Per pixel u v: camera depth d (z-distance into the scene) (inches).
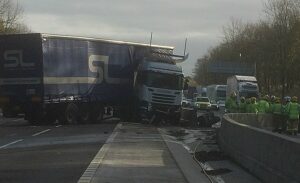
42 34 1183.6
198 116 1408.7
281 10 2960.1
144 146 766.5
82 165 562.3
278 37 2962.6
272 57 3078.2
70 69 1254.9
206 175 535.8
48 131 1039.0
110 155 647.1
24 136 922.7
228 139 713.6
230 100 1315.2
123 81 1403.8
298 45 2896.2
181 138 981.8
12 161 595.8
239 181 514.6
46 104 1200.8
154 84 1393.9
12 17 2546.8
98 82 1334.9
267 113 1232.2
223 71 3750.0
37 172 515.5
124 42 1400.1
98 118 1360.7
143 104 1396.4
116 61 1382.9
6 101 1213.7
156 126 1327.5
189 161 634.2
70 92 1257.4
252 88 2316.7
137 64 1430.9
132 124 1342.3
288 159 438.3
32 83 1192.8
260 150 530.0
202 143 888.3
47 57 1195.9
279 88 3307.1
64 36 1236.5
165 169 553.6
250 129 579.8
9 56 1206.3
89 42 1305.4
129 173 518.3
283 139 455.2
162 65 1406.3
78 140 844.0
